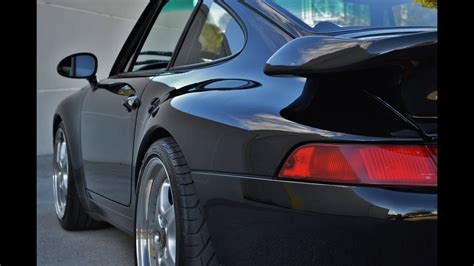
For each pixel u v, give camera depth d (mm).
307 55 1907
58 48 8945
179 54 3146
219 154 2225
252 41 2525
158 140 2746
